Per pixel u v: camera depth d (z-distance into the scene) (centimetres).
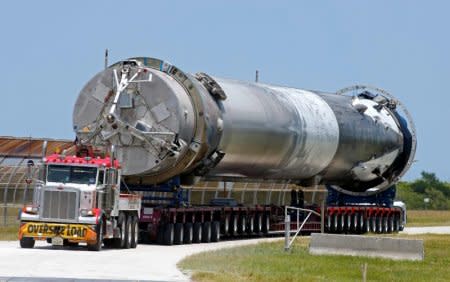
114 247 4372
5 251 3884
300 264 3572
